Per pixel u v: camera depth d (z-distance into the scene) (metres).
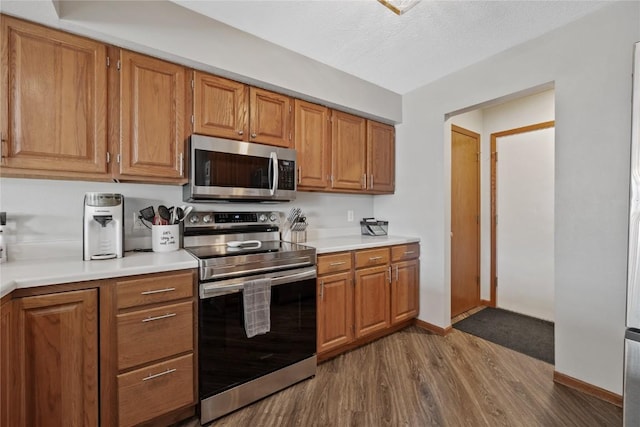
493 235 3.44
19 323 1.19
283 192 2.23
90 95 1.57
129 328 1.41
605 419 1.61
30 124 1.43
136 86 1.70
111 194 1.64
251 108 2.12
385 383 1.97
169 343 1.52
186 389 1.57
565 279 1.92
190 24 1.79
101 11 1.52
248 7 1.76
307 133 2.42
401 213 3.06
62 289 1.27
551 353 2.36
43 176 1.57
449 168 2.75
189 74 1.87
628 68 1.68
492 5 1.74
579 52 1.86
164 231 1.88
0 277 1.21
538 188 3.10
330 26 1.95
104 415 1.37
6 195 1.62
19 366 1.19
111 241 1.67
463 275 3.29
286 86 2.20
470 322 3.00
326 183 2.55
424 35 2.05
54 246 1.72
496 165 3.42
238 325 1.72
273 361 1.86
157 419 1.55
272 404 1.77
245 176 2.05
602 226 1.77
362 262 2.41
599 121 1.78
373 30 1.99
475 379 2.01
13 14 1.38
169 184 1.99
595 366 1.80
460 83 2.53
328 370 2.13
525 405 1.74
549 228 3.03
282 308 1.91
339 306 2.26
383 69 2.53
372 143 2.89
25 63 1.42
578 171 1.86
